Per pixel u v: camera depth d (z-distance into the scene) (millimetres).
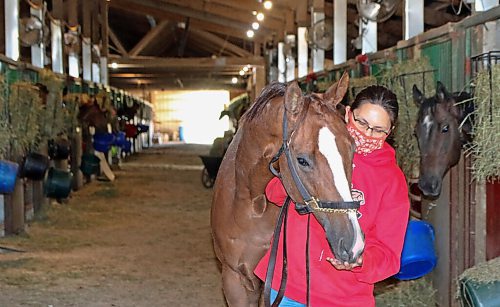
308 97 1912
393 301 3971
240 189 2342
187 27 17094
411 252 3150
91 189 9891
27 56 11781
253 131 2191
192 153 20516
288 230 2096
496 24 3213
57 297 4207
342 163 1800
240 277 2484
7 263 5098
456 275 3590
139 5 16375
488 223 3223
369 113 1960
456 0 8109
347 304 2039
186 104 34062
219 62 17016
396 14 9656
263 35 16641
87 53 13594
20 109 6109
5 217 6078
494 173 3008
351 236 1765
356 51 11727
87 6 13555
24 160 6367
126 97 17688
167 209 8180
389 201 2000
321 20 9422
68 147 8086
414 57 4148
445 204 3727
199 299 4211
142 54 20672
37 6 8234
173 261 5281
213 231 2574
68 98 8953
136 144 21062
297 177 1870
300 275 2074
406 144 4090
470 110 3262
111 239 6191
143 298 4215
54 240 6070
